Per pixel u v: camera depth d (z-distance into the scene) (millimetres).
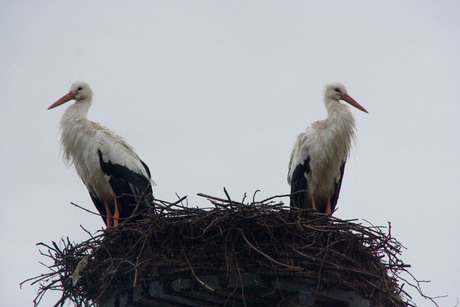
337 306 12992
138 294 12742
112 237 13398
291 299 12586
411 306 13430
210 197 12992
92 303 13523
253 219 12562
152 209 14312
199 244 12703
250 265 12398
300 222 12883
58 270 13555
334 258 12812
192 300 12992
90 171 16625
